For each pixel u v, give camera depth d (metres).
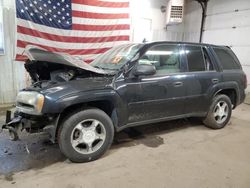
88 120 2.81
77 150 2.79
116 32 7.17
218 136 3.94
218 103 4.15
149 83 3.20
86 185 2.41
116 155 3.10
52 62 2.99
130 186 2.40
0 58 5.57
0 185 2.38
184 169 2.78
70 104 2.61
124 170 2.72
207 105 3.99
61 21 6.11
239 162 3.00
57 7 5.99
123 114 3.04
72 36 6.38
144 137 3.78
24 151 3.18
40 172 2.65
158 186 2.42
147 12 8.48
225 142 3.67
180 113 3.68
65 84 2.74
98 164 2.84
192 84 3.67
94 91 2.76
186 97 3.64
